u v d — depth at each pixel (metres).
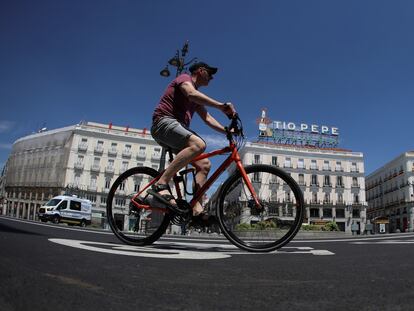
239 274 1.77
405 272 1.89
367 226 31.38
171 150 3.13
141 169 3.31
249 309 1.15
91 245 2.86
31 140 58.66
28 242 2.58
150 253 2.53
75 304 1.11
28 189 56.00
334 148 57.06
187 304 1.19
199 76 3.20
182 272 1.77
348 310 1.15
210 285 1.49
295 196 2.91
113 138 52.94
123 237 3.29
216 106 2.91
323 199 53.41
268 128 57.19
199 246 3.53
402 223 56.69
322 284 1.55
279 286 1.50
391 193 61.03
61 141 53.41
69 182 50.81
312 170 53.91
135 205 3.26
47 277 1.43
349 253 2.94
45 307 1.05
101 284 1.39
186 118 3.10
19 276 1.39
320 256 2.66
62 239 3.17
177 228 20.73
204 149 2.96
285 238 2.87
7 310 1.00
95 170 51.78
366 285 1.53
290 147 54.28
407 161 56.19
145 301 1.20
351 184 54.34
